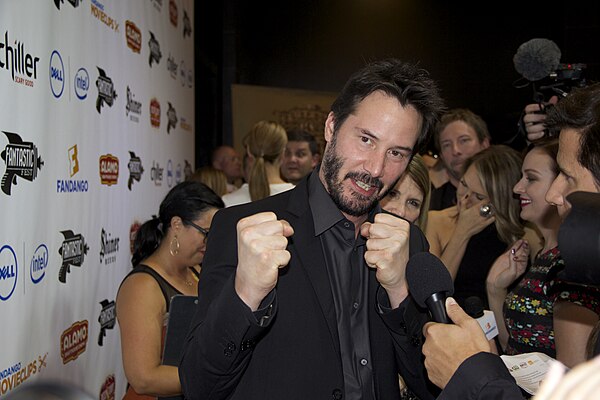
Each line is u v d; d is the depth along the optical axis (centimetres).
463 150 366
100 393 279
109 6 294
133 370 209
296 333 151
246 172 418
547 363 169
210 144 769
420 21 787
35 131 208
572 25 731
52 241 223
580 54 729
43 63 214
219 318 135
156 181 394
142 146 358
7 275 187
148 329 214
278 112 773
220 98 795
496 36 772
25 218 200
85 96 259
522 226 277
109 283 293
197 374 141
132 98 337
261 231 131
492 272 252
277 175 393
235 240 156
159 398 218
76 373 247
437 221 324
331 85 805
